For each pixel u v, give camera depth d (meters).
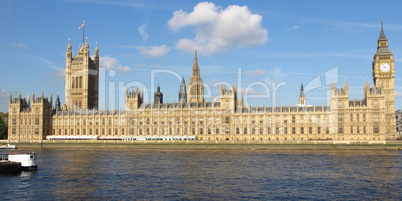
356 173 126.31
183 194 96.62
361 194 97.06
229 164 148.50
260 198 93.00
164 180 114.38
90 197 94.00
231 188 103.44
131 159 167.38
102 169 135.75
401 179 115.75
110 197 93.88
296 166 142.38
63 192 99.06
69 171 131.38
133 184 108.56
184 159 166.62
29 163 133.50
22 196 95.19
